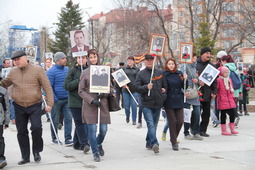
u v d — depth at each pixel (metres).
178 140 8.77
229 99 9.70
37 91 6.63
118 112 16.59
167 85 7.73
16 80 6.58
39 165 6.53
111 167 6.35
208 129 10.80
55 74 8.45
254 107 17.36
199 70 9.21
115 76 8.74
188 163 6.61
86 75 6.88
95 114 6.82
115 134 10.06
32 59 9.88
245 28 27.67
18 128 6.67
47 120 13.22
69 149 8.02
